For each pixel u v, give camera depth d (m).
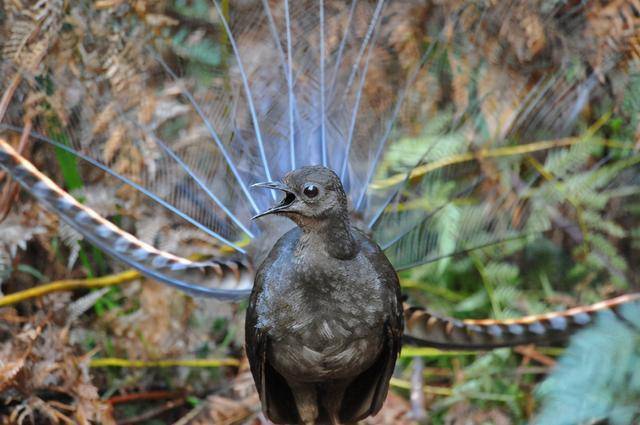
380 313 7.71
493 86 10.18
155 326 10.46
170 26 10.30
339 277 7.51
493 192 10.30
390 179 9.75
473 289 11.46
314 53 9.77
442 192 10.02
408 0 10.12
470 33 10.19
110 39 10.04
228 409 10.05
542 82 10.20
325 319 7.61
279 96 9.55
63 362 9.68
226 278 8.77
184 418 10.17
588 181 10.46
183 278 8.69
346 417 8.57
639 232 10.97
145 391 10.66
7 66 9.83
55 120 9.90
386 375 8.11
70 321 9.98
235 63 9.86
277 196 9.11
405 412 9.97
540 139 10.26
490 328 8.85
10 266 10.17
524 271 11.33
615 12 10.07
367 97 9.74
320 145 9.37
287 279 7.61
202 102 9.95
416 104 10.07
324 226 7.42
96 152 9.79
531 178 10.62
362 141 9.57
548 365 10.46
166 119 9.83
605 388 7.96
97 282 10.45
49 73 9.92
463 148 10.16
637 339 8.17
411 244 9.63
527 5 10.06
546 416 7.87
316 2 9.94
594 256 10.83
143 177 9.58
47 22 9.89
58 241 10.77
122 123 9.77
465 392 10.34
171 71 10.12
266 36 9.91
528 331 8.83
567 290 11.21
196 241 10.38
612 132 10.90
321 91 9.59
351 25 9.92
